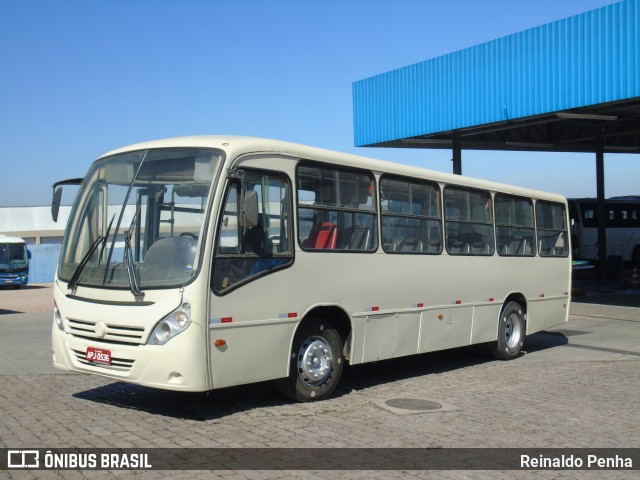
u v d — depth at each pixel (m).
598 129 27.23
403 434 6.85
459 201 10.98
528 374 10.73
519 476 5.68
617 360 12.32
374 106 22.81
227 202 7.18
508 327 12.24
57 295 7.71
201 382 6.76
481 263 11.36
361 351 8.85
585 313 19.52
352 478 5.48
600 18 16.45
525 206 12.88
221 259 7.05
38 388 8.92
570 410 8.12
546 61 17.69
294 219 7.92
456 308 10.73
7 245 35.78
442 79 20.50
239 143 7.41
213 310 6.91
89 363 7.30
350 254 8.66
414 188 10.00
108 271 7.29
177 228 7.11
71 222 7.97
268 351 7.52
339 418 7.46
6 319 18.98
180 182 7.29
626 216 36.44
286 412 7.66
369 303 8.95
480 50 19.39
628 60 15.84
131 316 6.91
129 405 7.90
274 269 7.61
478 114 19.42
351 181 8.84
